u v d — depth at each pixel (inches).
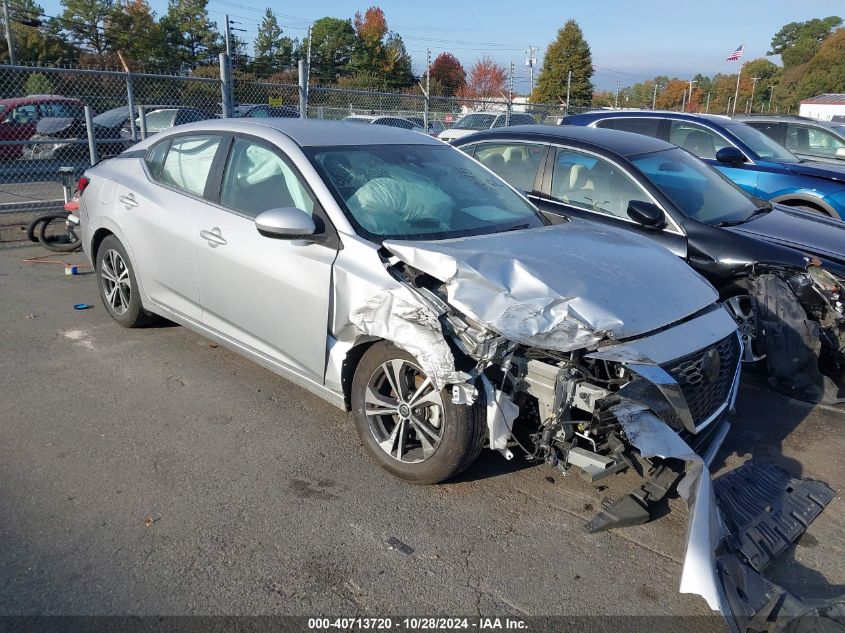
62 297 246.1
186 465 140.3
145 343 203.6
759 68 3863.2
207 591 105.8
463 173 177.6
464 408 122.6
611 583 112.6
